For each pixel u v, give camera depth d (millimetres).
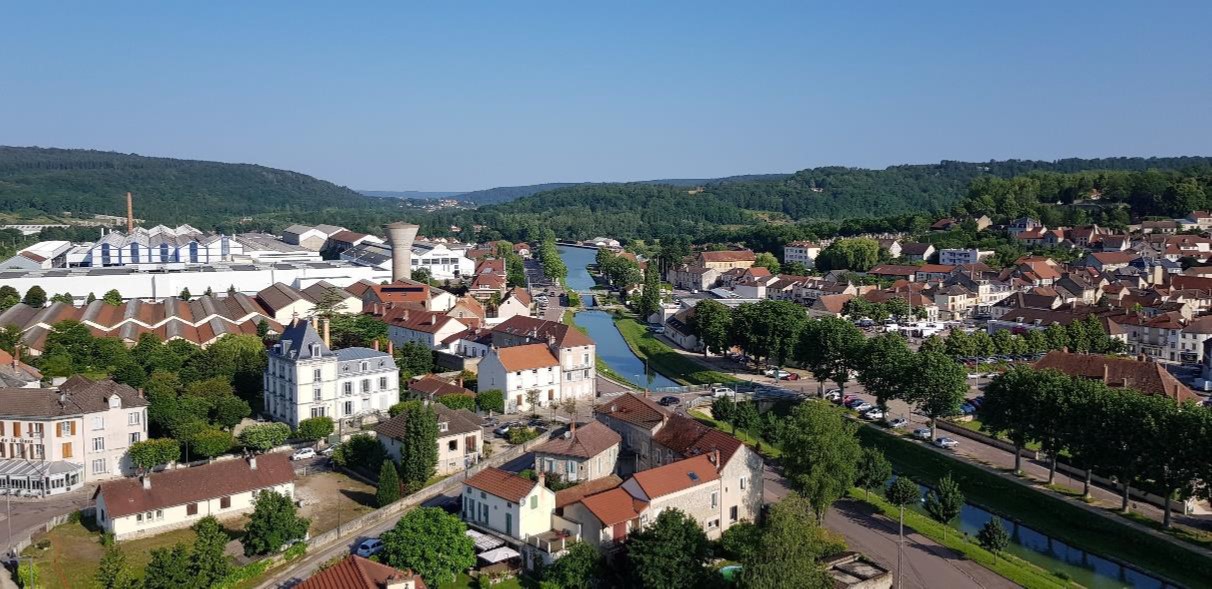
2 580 117812
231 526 140500
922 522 152625
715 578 116938
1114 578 136500
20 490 154125
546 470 152125
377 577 103000
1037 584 128000
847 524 151000
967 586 127500
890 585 123438
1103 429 153375
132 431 167250
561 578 116875
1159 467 144125
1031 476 173625
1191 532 144875
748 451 143875
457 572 120000
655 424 161625
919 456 188000
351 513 146000
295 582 118875
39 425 158000
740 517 142875
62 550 129625
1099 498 161625
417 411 155000
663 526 117938
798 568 110375
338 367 195250
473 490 136250
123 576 110375
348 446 167500
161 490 139250
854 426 156125
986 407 179875
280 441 175625
